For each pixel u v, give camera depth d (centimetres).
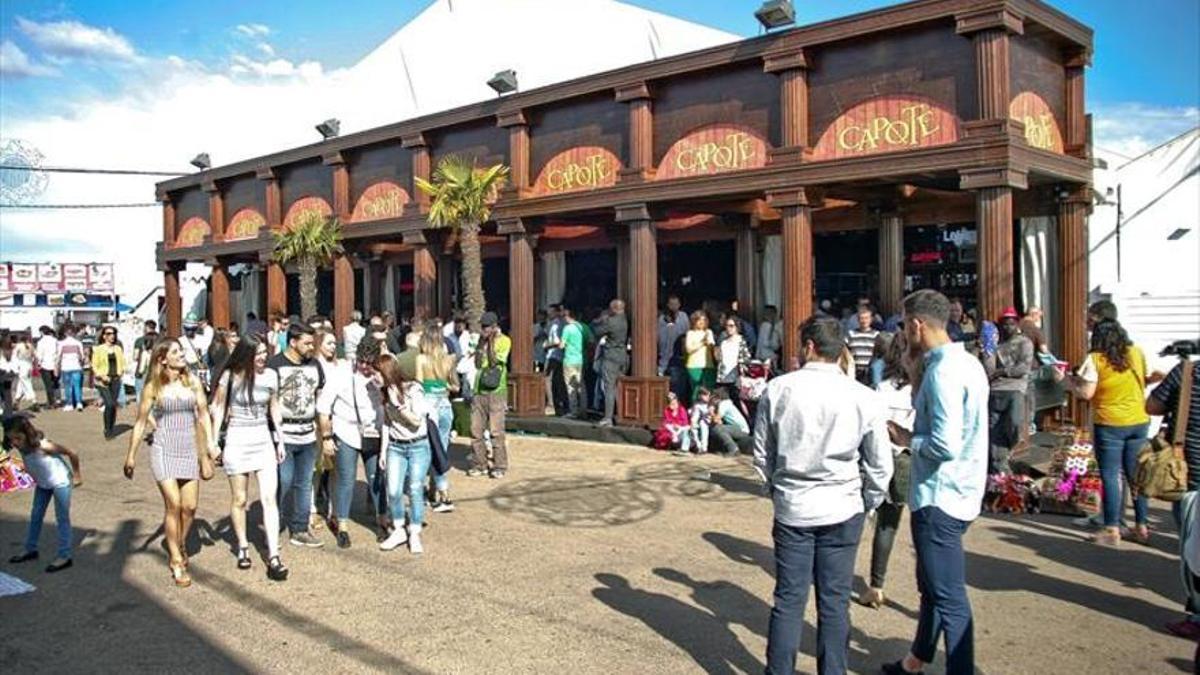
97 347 1634
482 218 1577
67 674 520
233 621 604
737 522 852
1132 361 744
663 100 1374
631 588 658
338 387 802
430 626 587
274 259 2097
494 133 1653
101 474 1198
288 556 765
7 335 1773
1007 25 1022
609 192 1415
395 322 2184
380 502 845
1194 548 476
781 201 1212
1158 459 664
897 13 1091
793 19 1205
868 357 1106
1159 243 1573
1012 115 1098
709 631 571
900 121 1120
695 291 1861
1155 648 532
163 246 2544
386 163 1864
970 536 781
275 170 2138
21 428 733
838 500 440
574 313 1981
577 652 539
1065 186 1230
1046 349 1202
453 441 1386
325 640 565
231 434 712
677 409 1289
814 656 533
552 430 1459
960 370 450
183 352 705
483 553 759
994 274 1034
